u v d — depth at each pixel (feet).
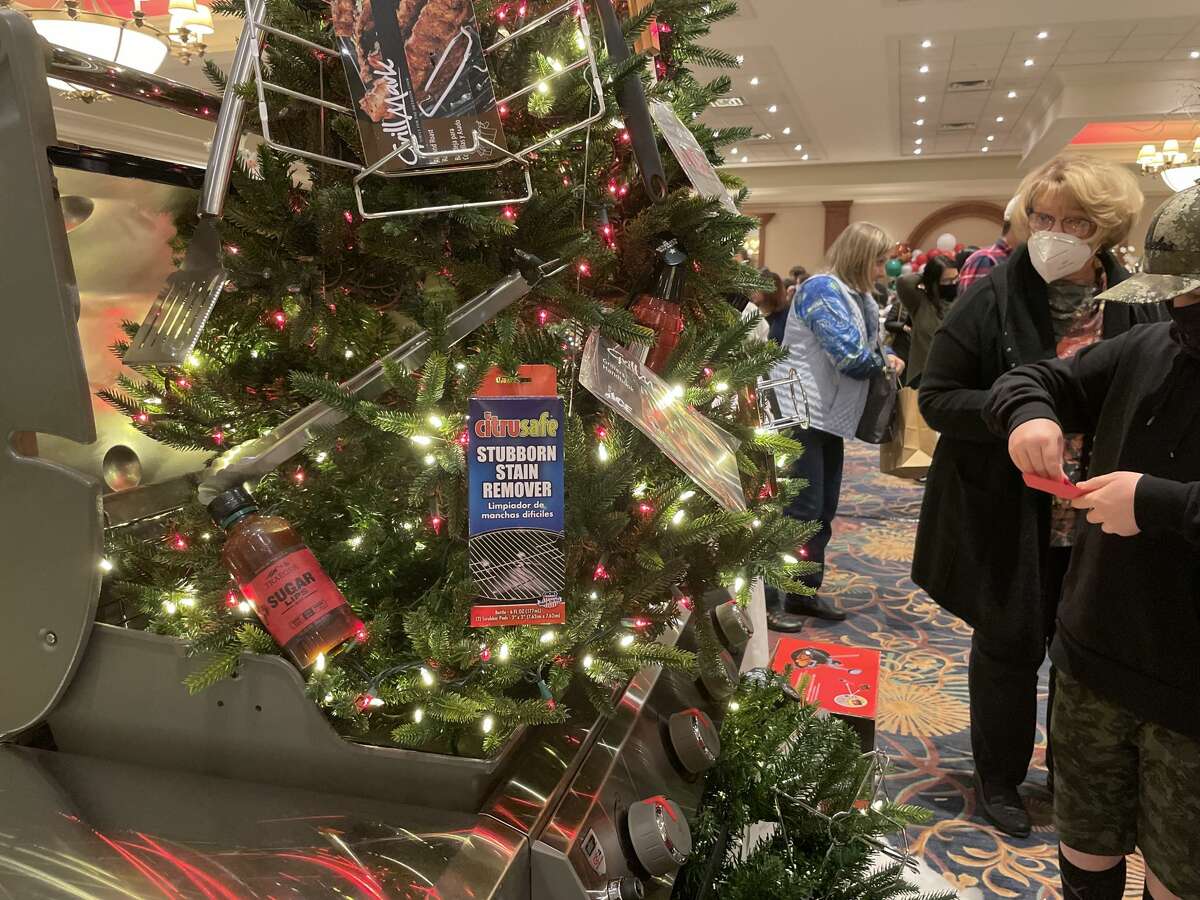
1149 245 3.83
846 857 3.58
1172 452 3.82
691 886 3.36
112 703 2.63
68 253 2.26
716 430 3.13
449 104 2.38
